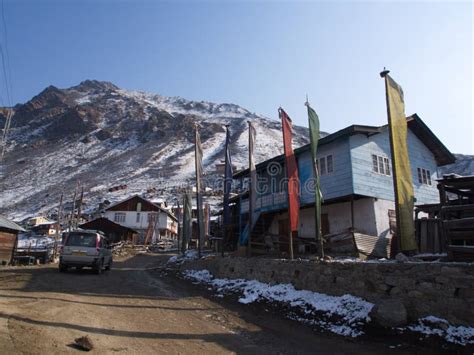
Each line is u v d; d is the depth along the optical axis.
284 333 8.07
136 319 8.52
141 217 65.88
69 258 16.59
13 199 106.69
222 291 13.27
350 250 18.78
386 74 11.44
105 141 190.25
